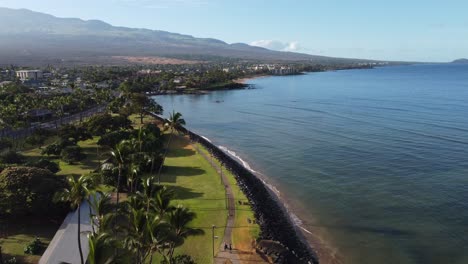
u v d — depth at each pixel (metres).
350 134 116.25
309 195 67.50
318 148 100.56
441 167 80.06
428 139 104.50
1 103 130.12
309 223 56.38
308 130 125.94
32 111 131.75
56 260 39.91
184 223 34.78
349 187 70.88
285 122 143.38
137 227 32.62
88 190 36.50
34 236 46.44
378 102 191.62
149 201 39.88
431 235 52.03
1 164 65.62
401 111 158.50
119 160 50.06
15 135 106.62
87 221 47.50
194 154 90.81
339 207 62.03
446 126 121.38
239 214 55.44
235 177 72.44
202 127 137.62
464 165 80.69
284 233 50.91
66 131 93.25
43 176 51.25
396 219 57.06
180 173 75.44
